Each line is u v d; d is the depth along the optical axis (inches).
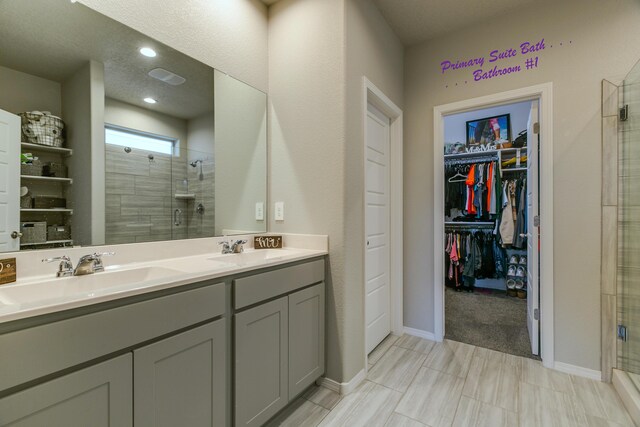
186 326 41.7
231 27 72.9
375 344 92.5
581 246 76.5
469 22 91.6
